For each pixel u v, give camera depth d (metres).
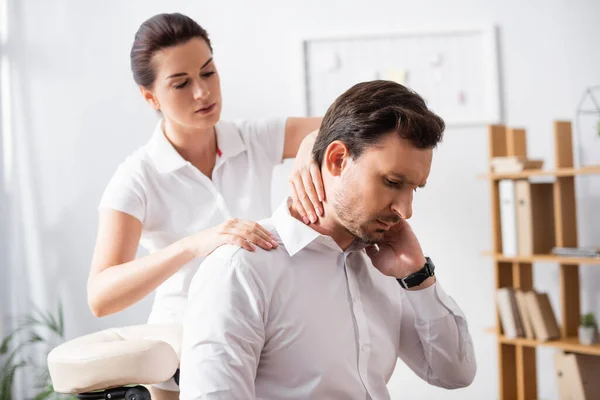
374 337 1.42
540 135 3.49
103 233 1.91
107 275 1.78
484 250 3.52
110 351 1.56
